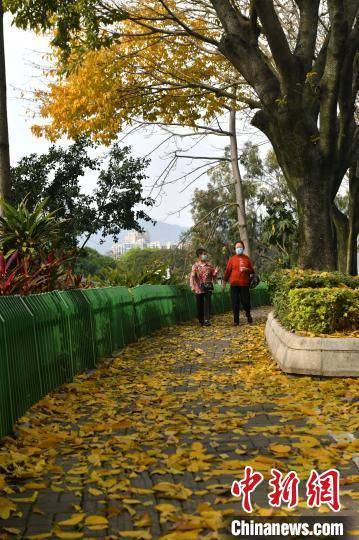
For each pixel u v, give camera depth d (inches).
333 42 641.6
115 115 866.1
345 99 683.4
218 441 258.1
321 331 403.2
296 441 254.8
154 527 175.5
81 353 436.1
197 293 812.0
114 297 565.6
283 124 652.1
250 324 788.0
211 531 170.6
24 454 242.2
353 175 933.2
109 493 201.5
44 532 174.2
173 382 391.9
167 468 223.3
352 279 481.7
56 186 1397.6
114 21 668.7
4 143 536.7
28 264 471.2
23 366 306.8
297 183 668.1
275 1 914.1
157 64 880.9
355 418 284.4
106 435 274.2
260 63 664.4
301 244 671.8
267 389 359.3
